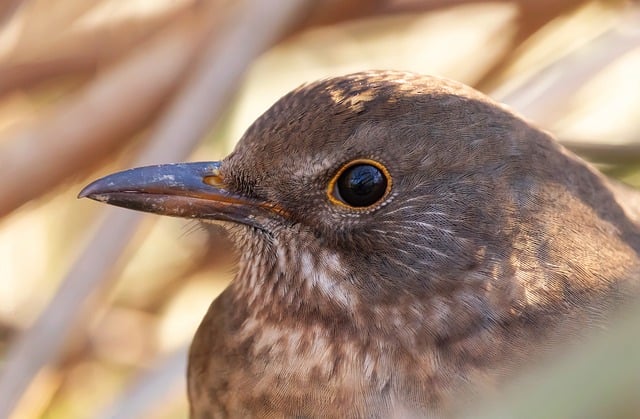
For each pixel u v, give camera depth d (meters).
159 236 1.50
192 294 1.50
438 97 1.41
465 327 1.40
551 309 1.40
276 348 1.41
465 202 1.40
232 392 1.42
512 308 1.40
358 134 1.40
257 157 1.41
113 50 1.48
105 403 1.47
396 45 1.50
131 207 1.42
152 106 1.46
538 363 1.40
